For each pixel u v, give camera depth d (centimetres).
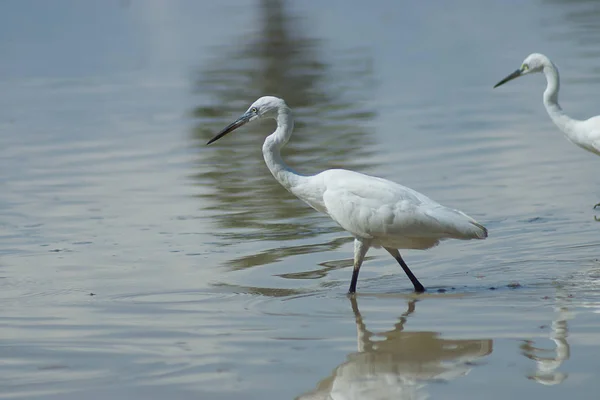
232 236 1380
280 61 3222
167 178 1773
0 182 1792
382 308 1039
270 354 898
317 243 1332
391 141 1975
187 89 2784
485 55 3066
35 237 1415
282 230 1402
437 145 1920
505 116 2166
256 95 2617
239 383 827
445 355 878
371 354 891
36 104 2655
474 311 1009
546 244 1273
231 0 5450
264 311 1043
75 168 1888
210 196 1623
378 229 1088
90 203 1611
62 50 3753
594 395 763
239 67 3145
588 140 1537
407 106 2348
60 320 1030
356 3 4925
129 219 1498
